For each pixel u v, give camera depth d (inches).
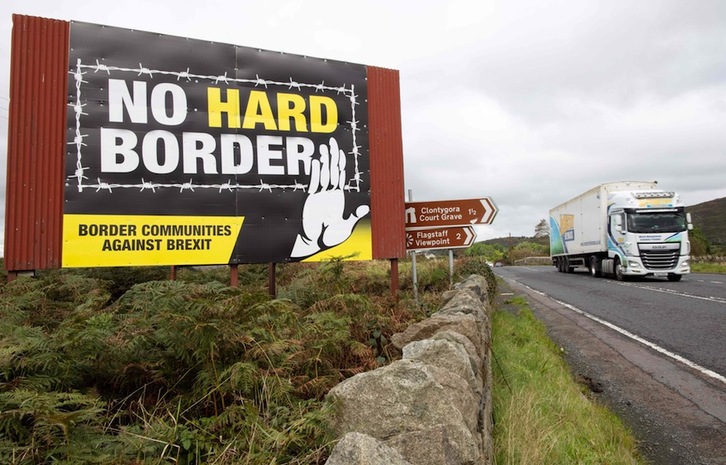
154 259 241.0
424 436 81.9
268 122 270.8
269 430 91.3
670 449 147.6
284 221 271.6
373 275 397.1
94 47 235.1
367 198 295.7
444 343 118.1
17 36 221.0
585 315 405.4
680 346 275.7
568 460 127.1
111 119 236.1
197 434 94.0
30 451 79.5
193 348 113.7
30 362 102.0
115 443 89.3
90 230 228.8
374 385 92.6
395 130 307.4
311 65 285.1
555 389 182.7
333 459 65.9
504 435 130.6
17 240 214.7
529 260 2583.7
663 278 836.0
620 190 858.8
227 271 358.0
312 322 155.2
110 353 116.6
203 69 256.7
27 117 220.4
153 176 242.7
